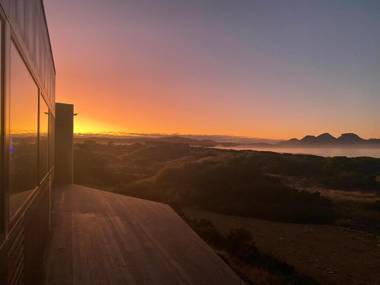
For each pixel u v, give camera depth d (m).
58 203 13.54
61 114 20.17
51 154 10.59
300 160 56.31
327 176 45.00
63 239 8.62
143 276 6.39
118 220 10.90
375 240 17.80
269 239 16.91
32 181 4.86
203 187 26.83
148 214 11.95
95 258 7.27
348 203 26.81
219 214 22.31
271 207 23.12
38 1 5.63
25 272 4.04
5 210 2.65
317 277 11.91
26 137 4.11
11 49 2.93
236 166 31.44
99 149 70.06
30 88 4.52
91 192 16.62
